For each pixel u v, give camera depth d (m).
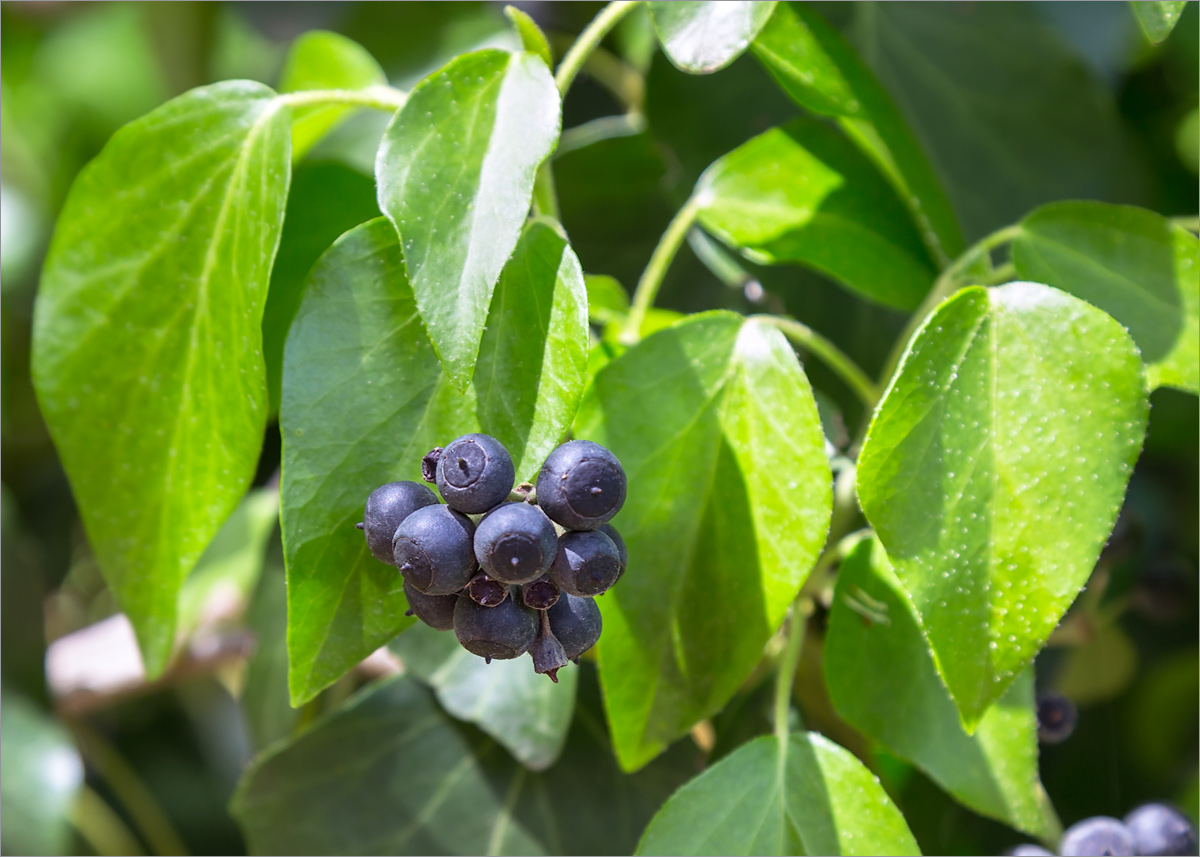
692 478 0.29
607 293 0.33
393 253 0.29
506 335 0.28
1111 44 0.40
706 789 0.30
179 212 0.30
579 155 0.38
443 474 0.27
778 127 0.33
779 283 0.36
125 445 0.31
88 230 0.31
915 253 0.33
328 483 0.28
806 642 0.34
